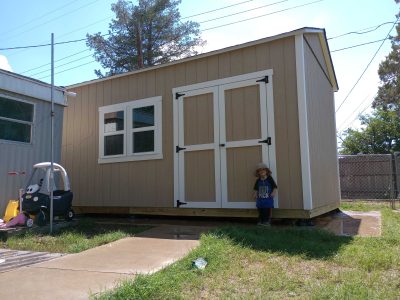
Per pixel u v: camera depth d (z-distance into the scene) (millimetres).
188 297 3357
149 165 8562
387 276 3908
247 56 7488
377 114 26250
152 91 8688
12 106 8078
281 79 7098
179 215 8109
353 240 5594
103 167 9312
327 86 9914
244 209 7262
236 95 7535
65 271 4164
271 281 3752
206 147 7773
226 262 4418
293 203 6797
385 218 8328
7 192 7797
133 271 4129
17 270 4219
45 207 7082
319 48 8719
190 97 8102
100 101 9562
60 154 9094
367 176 14266
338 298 3227
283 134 6984
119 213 8922
